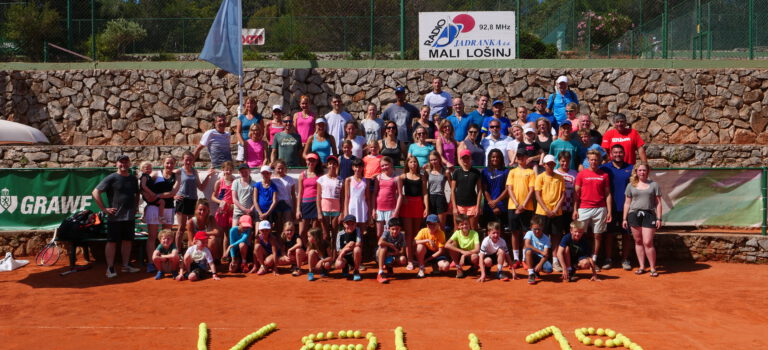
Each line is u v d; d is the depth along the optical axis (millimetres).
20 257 12211
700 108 16359
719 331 7672
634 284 10070
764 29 18578
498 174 11453
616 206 11180
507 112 16500
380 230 11148
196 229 11312
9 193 12250
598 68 16531
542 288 9883
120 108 16797
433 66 16641
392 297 9367
